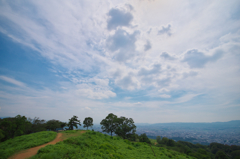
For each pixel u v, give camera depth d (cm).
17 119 4047
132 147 2986
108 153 1909
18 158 1482
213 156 5909
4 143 2411
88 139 2439
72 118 5869
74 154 1499
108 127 5566
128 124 5503
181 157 3184
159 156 2672
